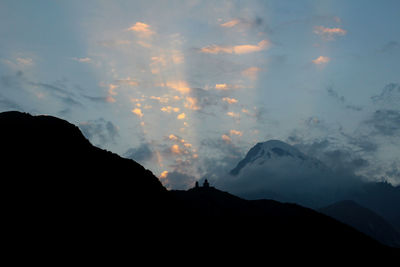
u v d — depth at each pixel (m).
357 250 153.88
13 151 103.56
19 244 75.06
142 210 110.00
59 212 89.12
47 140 114.94
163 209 120.75
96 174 112.56
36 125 120.31
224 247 125.56
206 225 140.12
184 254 104.50
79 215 91.50
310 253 142.62
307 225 168.50
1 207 82.81
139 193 117.62
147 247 95.50
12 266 69.56
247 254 129.50
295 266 131.50
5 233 76.31
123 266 83.19
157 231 105.94
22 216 82.56
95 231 89.44
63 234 83.12
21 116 123.38
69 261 76.50
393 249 170.38
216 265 108.88
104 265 80.38
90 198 100.19
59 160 108.94
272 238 148.88
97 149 129.38
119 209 103.19
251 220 161.75
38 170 100.06
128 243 92.00
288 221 170.50
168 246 102.69
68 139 121.69
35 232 79.88
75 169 108.88
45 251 76.25
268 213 175.75
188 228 123.81
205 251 115.12
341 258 145.12
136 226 100.88
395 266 149.12
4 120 118.00
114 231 93.50
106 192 107.12
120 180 117.44
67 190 98.50
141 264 87.38
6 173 94.25
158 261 92.88
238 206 175.62
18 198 87.44
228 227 147.00
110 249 86.31
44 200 90.56
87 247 82.94
